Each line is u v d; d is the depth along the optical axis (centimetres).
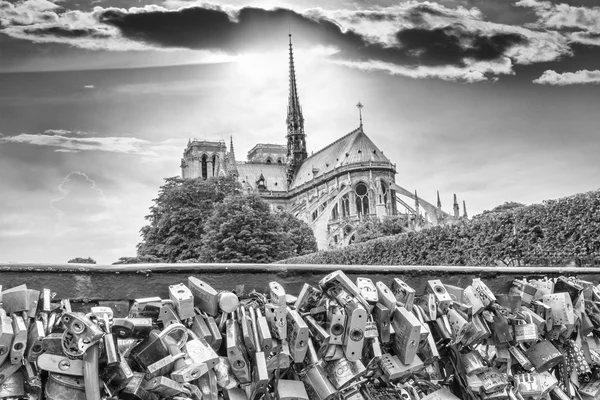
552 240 1742
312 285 359
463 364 376
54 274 292
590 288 446
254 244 7538
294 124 18938
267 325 303
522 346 405
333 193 14738
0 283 279
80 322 248
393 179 15012
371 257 2853
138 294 309
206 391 288
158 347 271
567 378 420
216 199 8962
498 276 427
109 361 252
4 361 248
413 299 364
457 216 15175
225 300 299
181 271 322
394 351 347
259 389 305
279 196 17512
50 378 255
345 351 320
